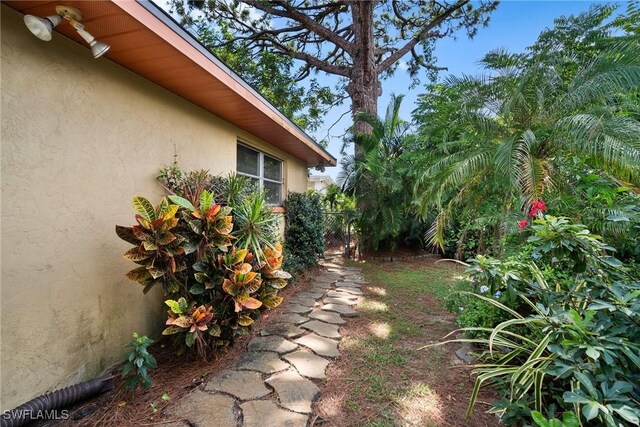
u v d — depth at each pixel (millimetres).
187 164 3318
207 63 2584
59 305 1983
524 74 3877
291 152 6234
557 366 1551
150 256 2154
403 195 7176
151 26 1976
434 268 6480
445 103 6098
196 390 2059
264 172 5414
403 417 1840
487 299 2334
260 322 3299
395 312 3676
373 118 7438
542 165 3490
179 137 3197
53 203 1962
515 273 2332
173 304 2152
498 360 2104
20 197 1783
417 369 2373
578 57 4398
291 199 5980
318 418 1820
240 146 4684
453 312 3516
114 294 2404
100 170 2305
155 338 2818
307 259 5715
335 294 4441
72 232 2084
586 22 5996
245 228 2922
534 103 3887
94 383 1998
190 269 2547
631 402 1312
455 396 2047
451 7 8812
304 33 10344
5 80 1725
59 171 2006
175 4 8703
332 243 8820
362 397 2021
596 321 1655
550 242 1981
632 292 1558
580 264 1919
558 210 3270
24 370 1774
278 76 11008
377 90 9445
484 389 2105
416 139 7453
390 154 7848
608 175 3240
